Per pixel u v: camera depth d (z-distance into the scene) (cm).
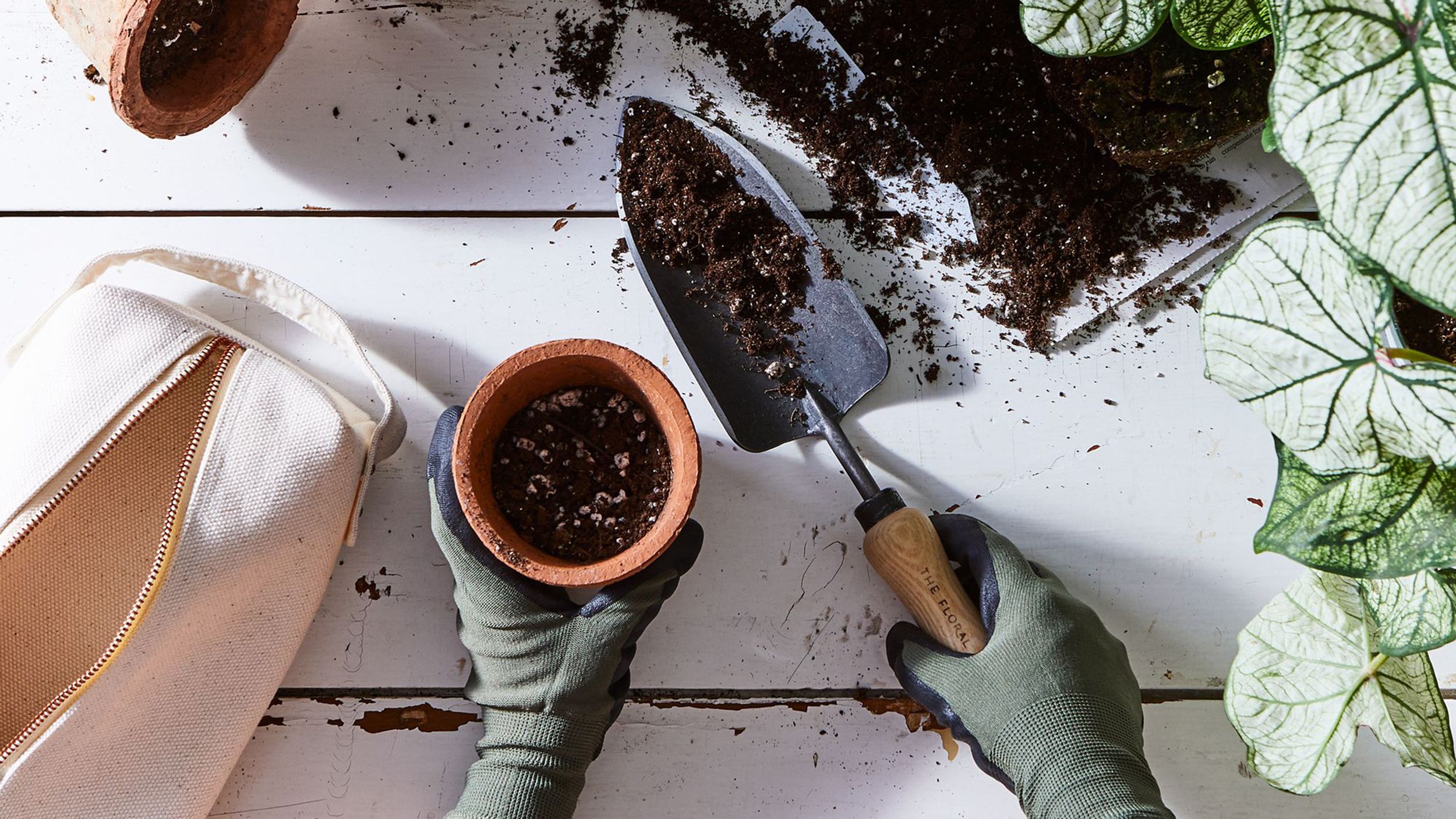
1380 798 90
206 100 82
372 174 93
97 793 80
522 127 93
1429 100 45
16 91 92
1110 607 92
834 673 91
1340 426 52
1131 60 79
